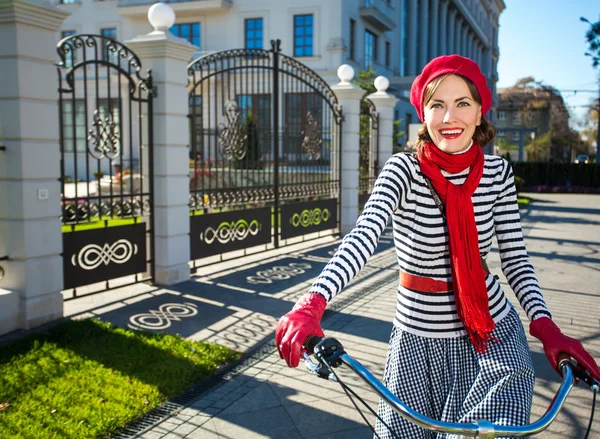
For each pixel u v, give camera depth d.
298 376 4.34
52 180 5.46
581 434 3.45
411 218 1.90
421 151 1.92
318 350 1.51
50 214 5.45
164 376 4.16
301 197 10.16
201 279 7.43
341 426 3.57
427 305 1.91
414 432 1.89
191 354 4.61
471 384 1.88
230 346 4.94
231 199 8.38
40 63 5.29
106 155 6.32
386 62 31.50
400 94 29.17
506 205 2.01
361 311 6.05
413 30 35.38
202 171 7.82
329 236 11.26
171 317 5.75
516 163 28.45
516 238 2.03
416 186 1.89
